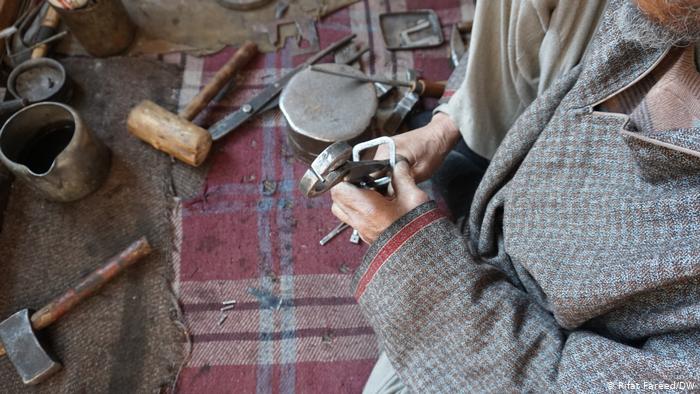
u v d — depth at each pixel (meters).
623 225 0.55
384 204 0.69
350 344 1.12
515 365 0.62
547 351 0.62
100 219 1.25
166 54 1.46
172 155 1.28
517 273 0.75
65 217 1.25
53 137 1.27
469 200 1.04
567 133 0.61
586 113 0.60
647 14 0.48
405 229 0.67
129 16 1.45
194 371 1.09
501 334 0.63
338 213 0.77
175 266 1.20
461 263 0.66
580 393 0.55
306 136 1.13
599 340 0.57
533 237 0.66
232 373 1.09
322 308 1.16
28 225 1.23
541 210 0.65
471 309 0.64
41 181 1.14
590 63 0.59
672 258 0.47
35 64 1.35
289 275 1.20
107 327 1.13
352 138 1.13
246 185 1.30
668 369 0.49
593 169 0.60
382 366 0.90
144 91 1.41
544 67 0.78
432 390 0.68
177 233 1.24
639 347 0.58
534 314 0.66
